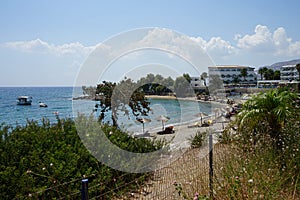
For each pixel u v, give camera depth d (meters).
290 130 6.32
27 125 5.94
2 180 3.78
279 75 91.00
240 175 3.95
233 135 7.34
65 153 4.73
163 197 4.43
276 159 4.94
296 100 7.89
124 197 4.69
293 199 3.80
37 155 4.39
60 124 6.09
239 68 75.81
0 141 4.64
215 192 3.88
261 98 6.75
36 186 4.02
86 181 2.54
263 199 3.36
